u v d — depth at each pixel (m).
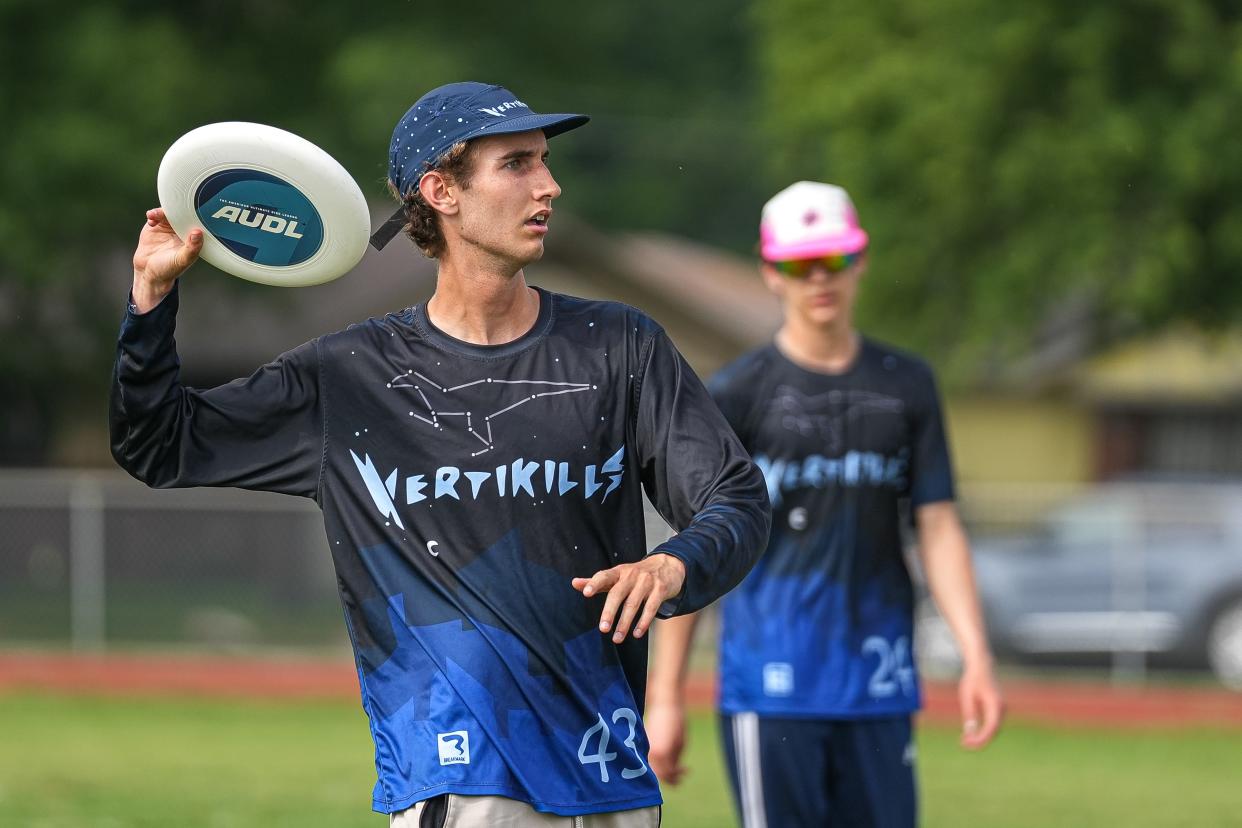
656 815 10.93
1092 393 82.50
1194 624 48.84
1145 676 49.09
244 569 53.69
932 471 17.48
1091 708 45.00
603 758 10.65
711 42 126.12
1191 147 52.59
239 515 53.72
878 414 17.36
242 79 62.22
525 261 10.68
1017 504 51.41
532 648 10.56
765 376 17.47
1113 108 53.16
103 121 55.75
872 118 58.41
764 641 17.25
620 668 10.80
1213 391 81.56
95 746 37.41
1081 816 28.70
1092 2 53.38
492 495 10.64
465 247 10.72
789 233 17.36
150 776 32.50
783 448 17.30
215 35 63.44
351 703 46.94
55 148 54.50
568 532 10.66
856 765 17.23
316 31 64.19
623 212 119.50
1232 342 72.06
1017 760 36.94
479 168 10.60
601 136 119.69
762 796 17.23
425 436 10.73
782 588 17.25
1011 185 54.41
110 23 56.59
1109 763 36.56
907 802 17.34
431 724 10.52
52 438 70.56
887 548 17.39
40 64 55.81
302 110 63.22
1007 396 83.81
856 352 17.61
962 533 17.56
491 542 10.62
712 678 48.78
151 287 10.52
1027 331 58.84
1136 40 53.75
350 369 10.91
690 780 32.44
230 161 10.48
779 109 63.81
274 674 49.75
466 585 10.60
